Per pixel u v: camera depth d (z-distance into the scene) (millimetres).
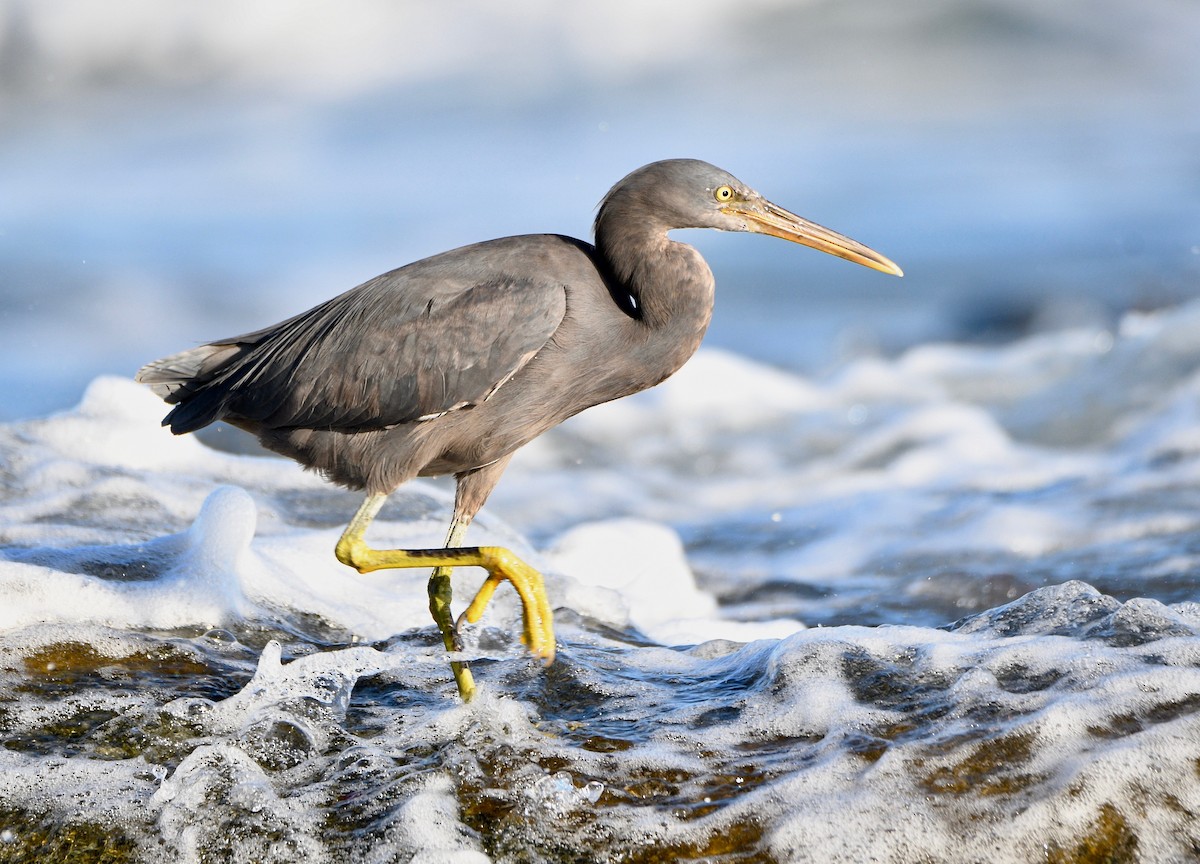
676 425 18953
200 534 9305
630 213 8531
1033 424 17703
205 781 6496
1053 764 6160
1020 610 8133
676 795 6336
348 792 6488
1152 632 7406
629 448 18078
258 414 8531
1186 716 6266
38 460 11484
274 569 9586
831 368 22266
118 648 7984
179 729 7090
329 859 6059
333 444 8500
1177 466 14805
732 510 15523
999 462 16266
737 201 8758
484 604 8203
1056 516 13602
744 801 6227
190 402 8812
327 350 8320
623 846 6008
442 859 5910
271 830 6215
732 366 20609
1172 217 31000
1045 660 7117
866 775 6289
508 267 8312
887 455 17250
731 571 13172
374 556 8258
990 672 7066
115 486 11141
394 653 8383
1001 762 6242
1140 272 26516
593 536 12211
